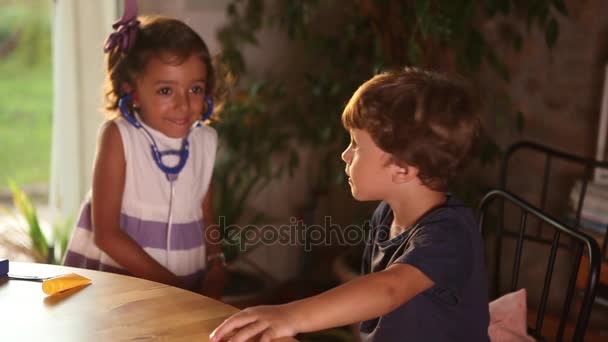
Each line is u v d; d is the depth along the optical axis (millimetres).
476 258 1077
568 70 2389
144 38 1509
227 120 2463
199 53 1526
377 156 1079
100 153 1527
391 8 2330
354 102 1089
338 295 946
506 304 1356
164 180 1584
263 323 913
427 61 2320
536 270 2473
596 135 2367
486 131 2529
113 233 1509
